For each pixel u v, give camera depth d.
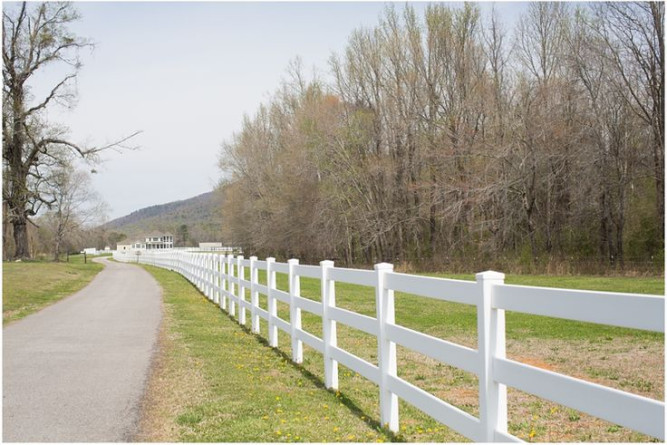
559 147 32.38
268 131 54.19
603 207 31.59
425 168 38.66
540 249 33.78
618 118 30.88
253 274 12.82
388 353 5.96
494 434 4.09
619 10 29.05
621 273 27.66
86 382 7.86
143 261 66.62
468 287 4.44
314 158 40.56
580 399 3.33
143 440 5.47
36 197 43.91
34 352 10.15
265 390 7.48
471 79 36.47
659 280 23.03
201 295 22.58
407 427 6.04
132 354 9.96
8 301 19.20
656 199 29.69
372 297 20.28
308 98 45.78
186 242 150.50
